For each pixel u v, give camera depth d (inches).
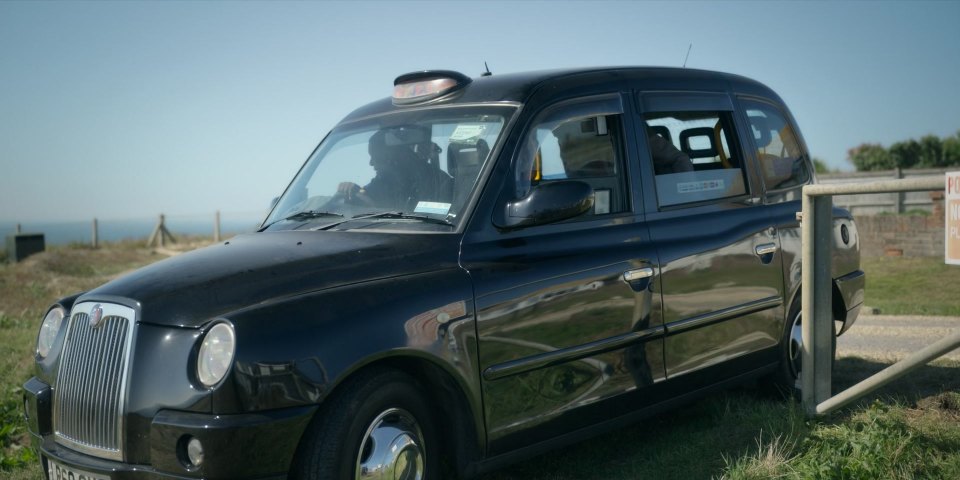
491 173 147.9
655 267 163.5
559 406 146.7
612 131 168.4
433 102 169.6
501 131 152.6
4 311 445.4
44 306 469.4
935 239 616.1
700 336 174.2
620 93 172.9
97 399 123.0
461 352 132.0
